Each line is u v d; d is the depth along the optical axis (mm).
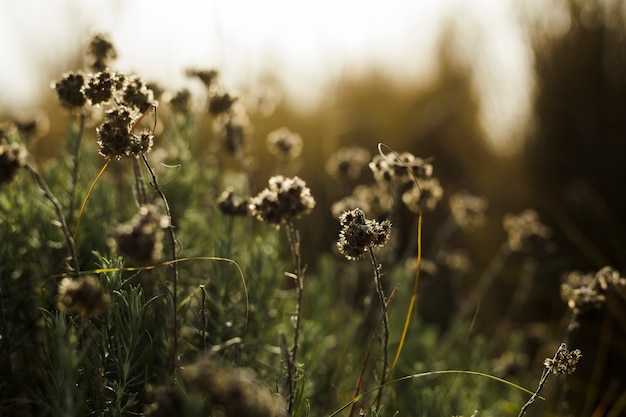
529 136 5484
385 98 7750
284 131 3955
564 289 2686
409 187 3455
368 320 3857
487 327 4953
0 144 1605
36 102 6199
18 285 2529
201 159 4129
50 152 5340
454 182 6496
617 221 4727
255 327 2645
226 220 3170
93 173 3135
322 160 6012
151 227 1395
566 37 5293
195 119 3393
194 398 1248
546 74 5355
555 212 5043
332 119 6266
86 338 1983
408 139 7035
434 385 3348
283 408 1513
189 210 3230
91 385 1914
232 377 1258
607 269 2607
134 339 2000
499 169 5859
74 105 2184
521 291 4609
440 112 7117
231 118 3312
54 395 1809
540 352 4055
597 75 5125
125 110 1797
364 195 3693
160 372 2215
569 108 5207
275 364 2785
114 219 2982
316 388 2859
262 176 5562
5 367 2182
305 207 1907
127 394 1986
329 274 4180
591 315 4156
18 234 2678
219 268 2580
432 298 5398
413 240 3555
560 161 5219
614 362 3994
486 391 3297
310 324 2955
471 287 5418
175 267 1871
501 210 5555
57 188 2789
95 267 2547
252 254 2771
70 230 2559
